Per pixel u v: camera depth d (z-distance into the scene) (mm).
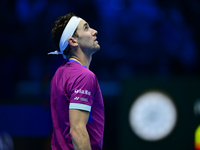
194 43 34125
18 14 32031
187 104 17375
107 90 27234
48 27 32375
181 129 17375
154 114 17312
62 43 7359
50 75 25453
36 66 31438
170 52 34469
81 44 7305
